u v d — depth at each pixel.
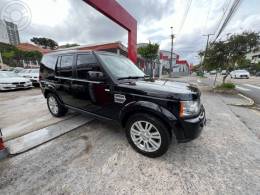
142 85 2.49
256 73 31.25
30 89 9.85
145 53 20.02
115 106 2.65
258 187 1.88
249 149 2.75
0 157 2.37
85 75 3.02
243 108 5.68
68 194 1.77
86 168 2.20
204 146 2.83
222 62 9.55
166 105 2.18
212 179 2.01
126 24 7.32
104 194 1.77
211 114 4.82
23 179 1.98
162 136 2.27
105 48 13.13
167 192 1.81
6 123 3.84
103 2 5.62
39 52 33.66
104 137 3.10
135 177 2.03
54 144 2.83
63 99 3.72
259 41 8.41
